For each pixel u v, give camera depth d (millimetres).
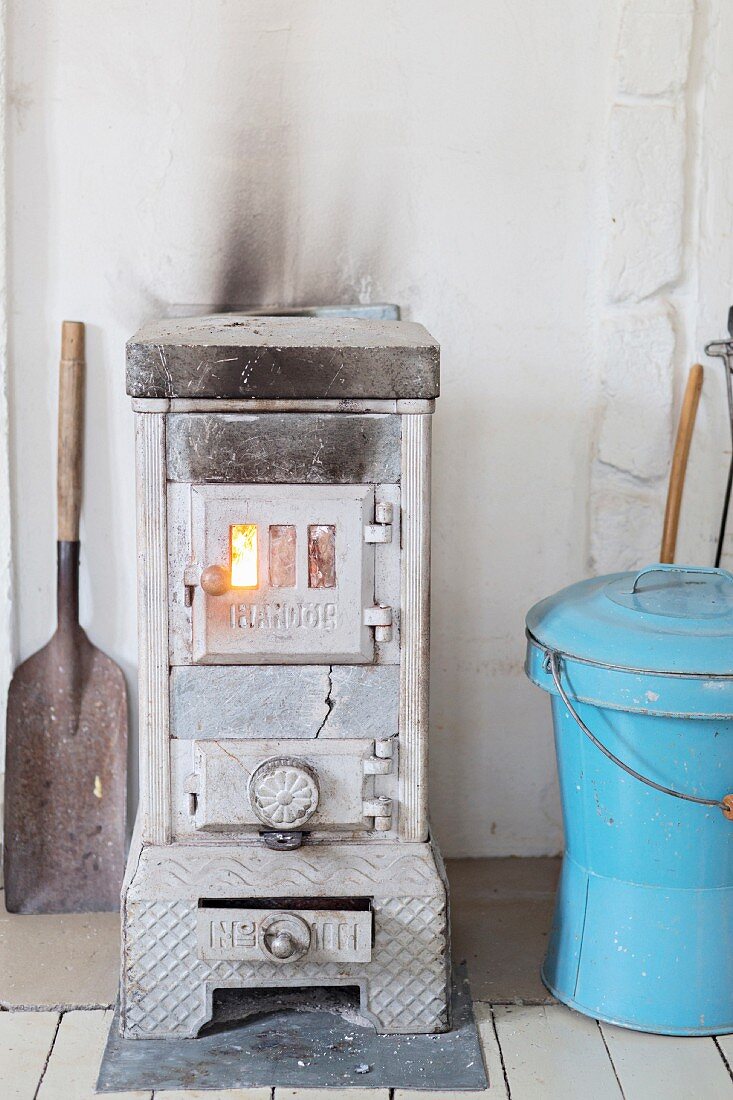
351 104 2529
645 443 2652
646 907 2160
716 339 2635
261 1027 2199
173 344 1992
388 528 2059
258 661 2094
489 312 2623
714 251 2604
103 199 2529
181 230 2549
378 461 2053
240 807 2127
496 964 2404
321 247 2584
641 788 2088
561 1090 2037
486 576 2721
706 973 2166
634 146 2543
